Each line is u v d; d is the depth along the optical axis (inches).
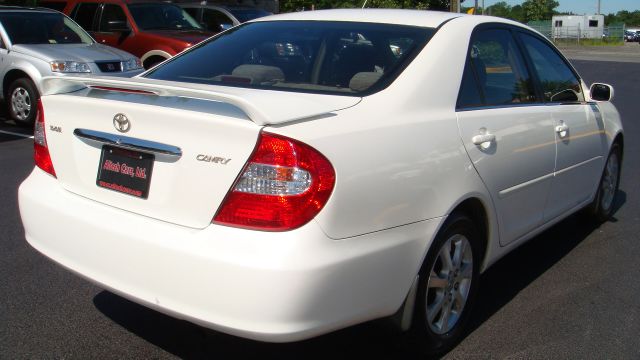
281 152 105.2
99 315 154.4
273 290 102.7
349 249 109.6
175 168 113.0
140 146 117.1
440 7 714.2
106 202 123.3
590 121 198.8
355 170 111.0
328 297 107.1
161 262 110.9
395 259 118.2
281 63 147.6
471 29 153.8
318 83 138.6
